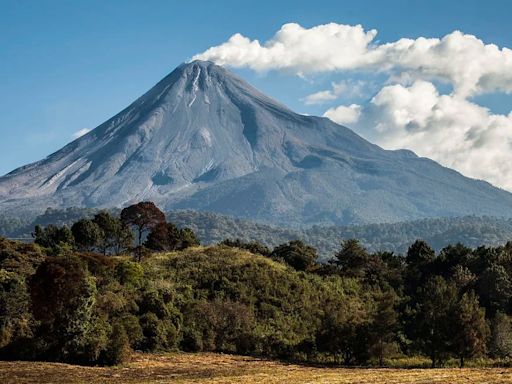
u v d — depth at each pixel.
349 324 88.81
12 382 61.84
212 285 109.06
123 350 76.25
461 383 60.38
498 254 124.62
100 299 88.75
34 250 107.50
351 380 63.62
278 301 107.06
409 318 93.81
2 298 78.38
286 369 76.38
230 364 80.56
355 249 140.50
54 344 76.25
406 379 63.94
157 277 109.06
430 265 133.00
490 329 91.06
